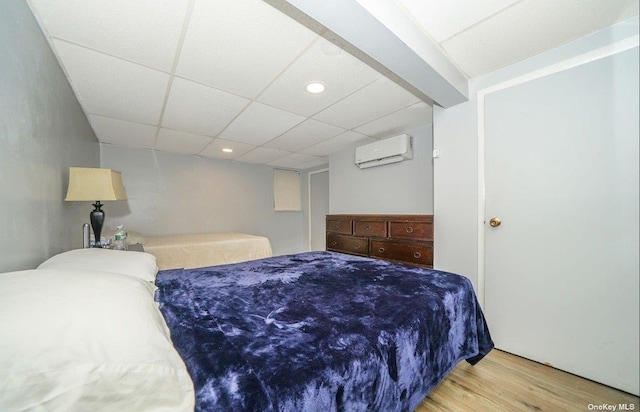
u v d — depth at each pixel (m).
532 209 1.71
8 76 0.96
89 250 1.29
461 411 1.26
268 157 4.45
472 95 2.00
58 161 1.55
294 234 5.57
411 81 1.72
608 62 1.42
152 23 1.28
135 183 3.69
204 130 2.94
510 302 1.81
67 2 1.13
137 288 0.78
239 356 0.70
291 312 1.04
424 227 2.39
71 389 0.44
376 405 0.80
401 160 3.14
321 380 0.66
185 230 4.12
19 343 0.44
